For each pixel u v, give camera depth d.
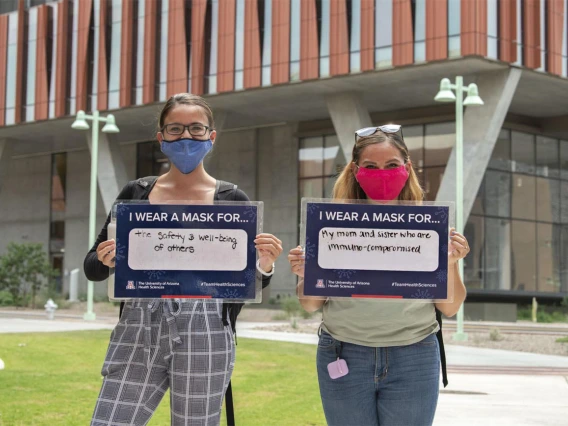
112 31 42.47
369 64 33.69
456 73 33.75
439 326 4.17
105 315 34.78
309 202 4.03
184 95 4.00
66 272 50.81
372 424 4.09
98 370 12.45
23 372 11.96
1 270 43.81
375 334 4.01
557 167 43.50
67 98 44.12
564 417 9.04
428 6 32.31
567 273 43.38
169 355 3.86
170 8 40.34
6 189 57.62
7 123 46.50
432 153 40.06
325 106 40.38
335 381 4.07
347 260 4.01
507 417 9.00
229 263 3.94
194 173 4.07
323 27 35.09
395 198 4.05
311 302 4.18
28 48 45.88
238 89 37.69
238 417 8.63
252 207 3.96
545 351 18.84
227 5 38.25
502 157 41.09
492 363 15.65
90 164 53.44
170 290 3.92
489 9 31.98
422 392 4.02
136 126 46.03
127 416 3.84
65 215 54.47
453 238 4.02
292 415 8.78
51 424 7.94
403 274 4.01
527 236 41.81
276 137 45.59
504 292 38.75
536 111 40.94
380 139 4.02
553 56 34.56
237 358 14.54
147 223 3.94
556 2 34.75
